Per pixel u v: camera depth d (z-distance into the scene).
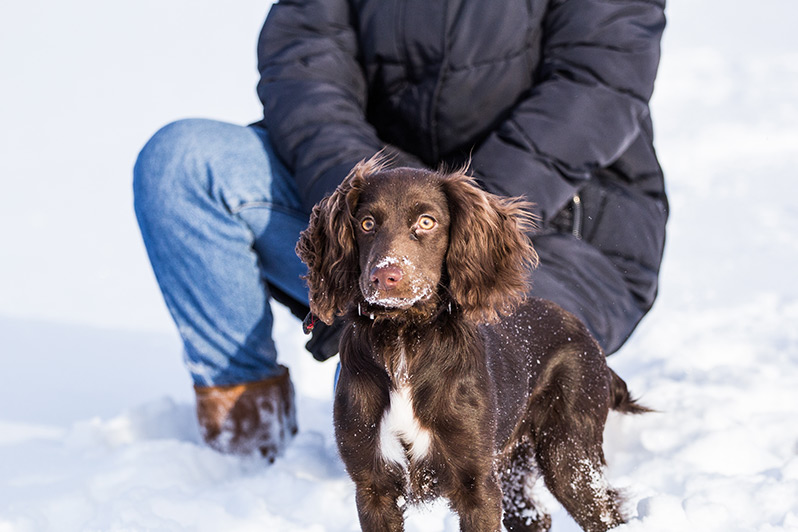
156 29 30.00
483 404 3.54
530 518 4.37
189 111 19.12
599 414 4.17
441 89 4.90
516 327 4.06
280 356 6.99
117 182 15.21
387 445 3.58
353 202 3.61
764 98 16.61
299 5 5.20
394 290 3.26
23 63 26.55
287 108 4.88
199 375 4.95
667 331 6.91
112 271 10.35
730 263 9.01
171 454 4.82
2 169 16.38
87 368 7.00
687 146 14.11
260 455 4.99
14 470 4.88
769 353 6.28
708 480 4.29
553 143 4.61
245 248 4.83
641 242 4.98
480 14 4.80
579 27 4.84
